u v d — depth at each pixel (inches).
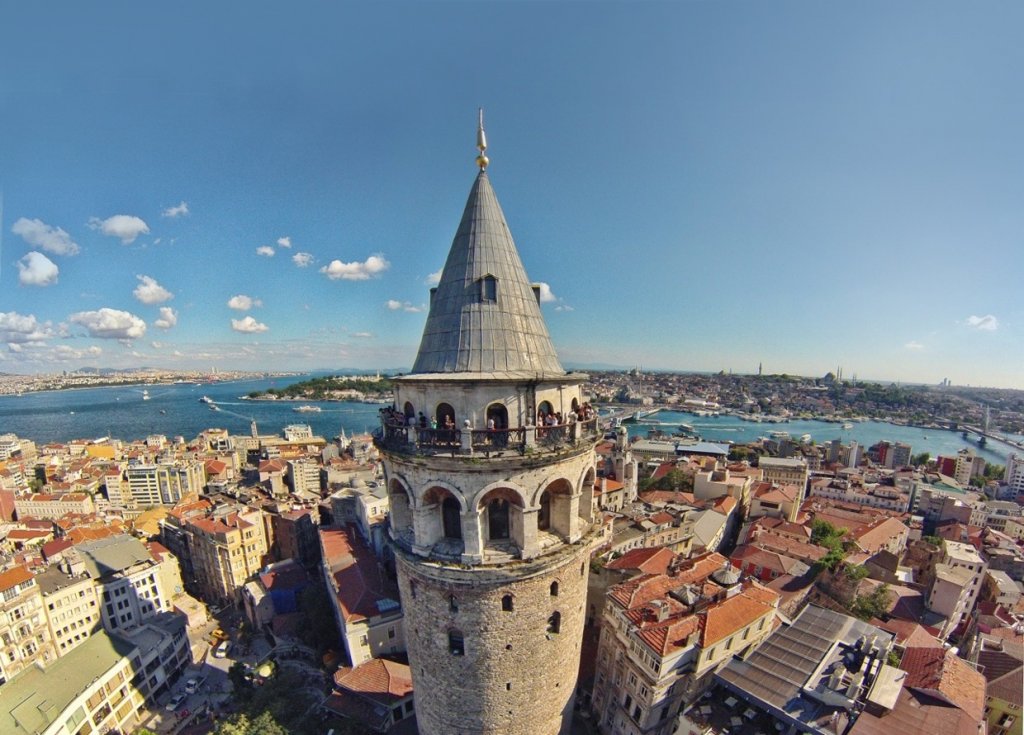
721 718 1595.7
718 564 2886.3
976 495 6643.7
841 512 5492.1
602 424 1224.2
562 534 1106.1
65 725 2652.6
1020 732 2288.4
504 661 1090.1
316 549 5226.4
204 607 4436.5
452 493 981.8
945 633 3125.0
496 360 996.6
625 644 2171.5
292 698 2402.8
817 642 1820.9
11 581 3243.1
